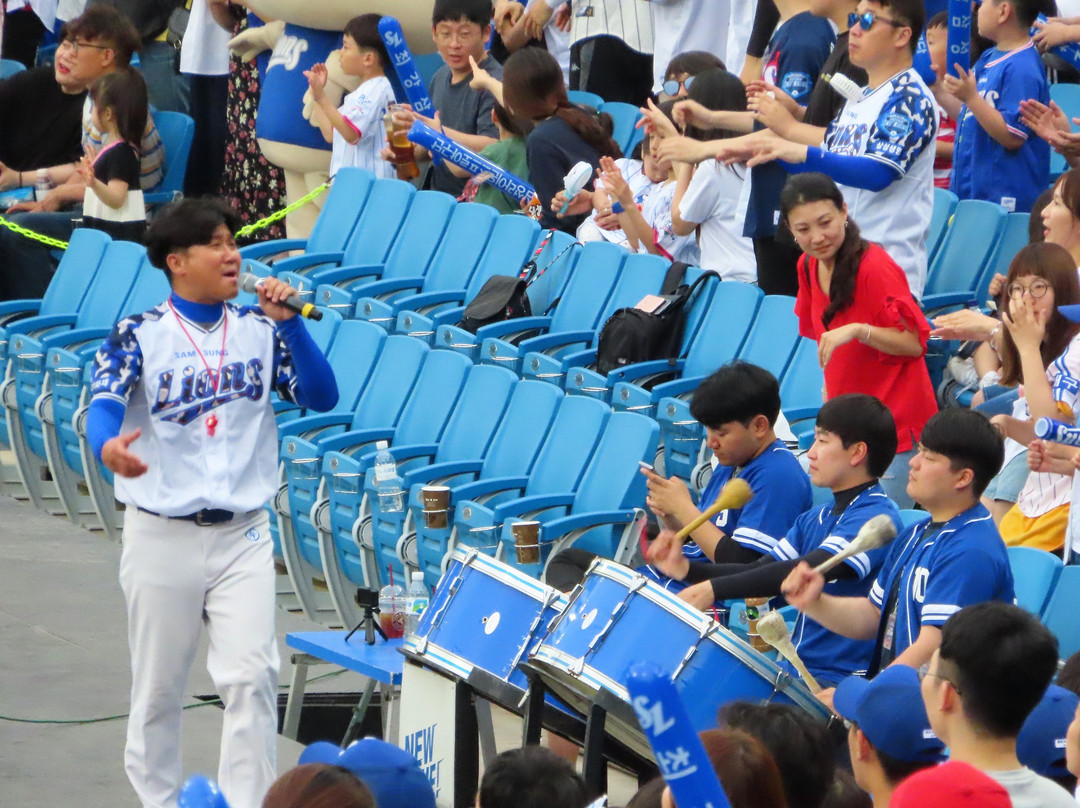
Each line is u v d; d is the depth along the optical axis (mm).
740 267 28297
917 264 23562
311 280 33281
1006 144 28281
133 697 17391
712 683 14617
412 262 33219
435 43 37625
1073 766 10938
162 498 16766
